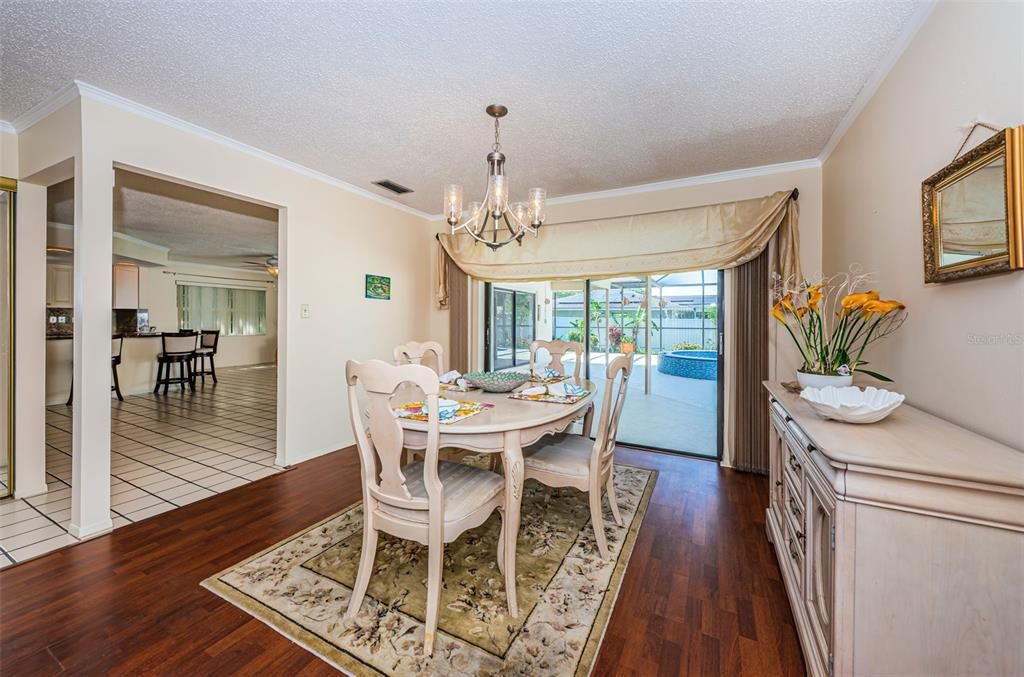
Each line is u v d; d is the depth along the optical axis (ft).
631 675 4.42
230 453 11.74
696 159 9.84
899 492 3.33
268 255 24.26
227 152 9.06
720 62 6.21
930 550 3.28
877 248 6.53
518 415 6.16
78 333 7.01
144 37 5.76
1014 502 3.04
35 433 8.73
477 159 10.01
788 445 5.60
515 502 5.63
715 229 10.50
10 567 6.23
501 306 15.17
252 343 31.42
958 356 4.50
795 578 5.16
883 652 3.43
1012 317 3.72
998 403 3.89
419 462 7.02
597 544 6.75
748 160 9.85
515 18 5.33
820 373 6.00
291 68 6.47
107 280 7.27
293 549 6.85
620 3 5.06
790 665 4.54
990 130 3.96
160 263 21.99
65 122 7.29
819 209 9.71
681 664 4.56
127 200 13.35
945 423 4.55
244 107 7.68
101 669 4.43
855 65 6.23
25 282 8.56
